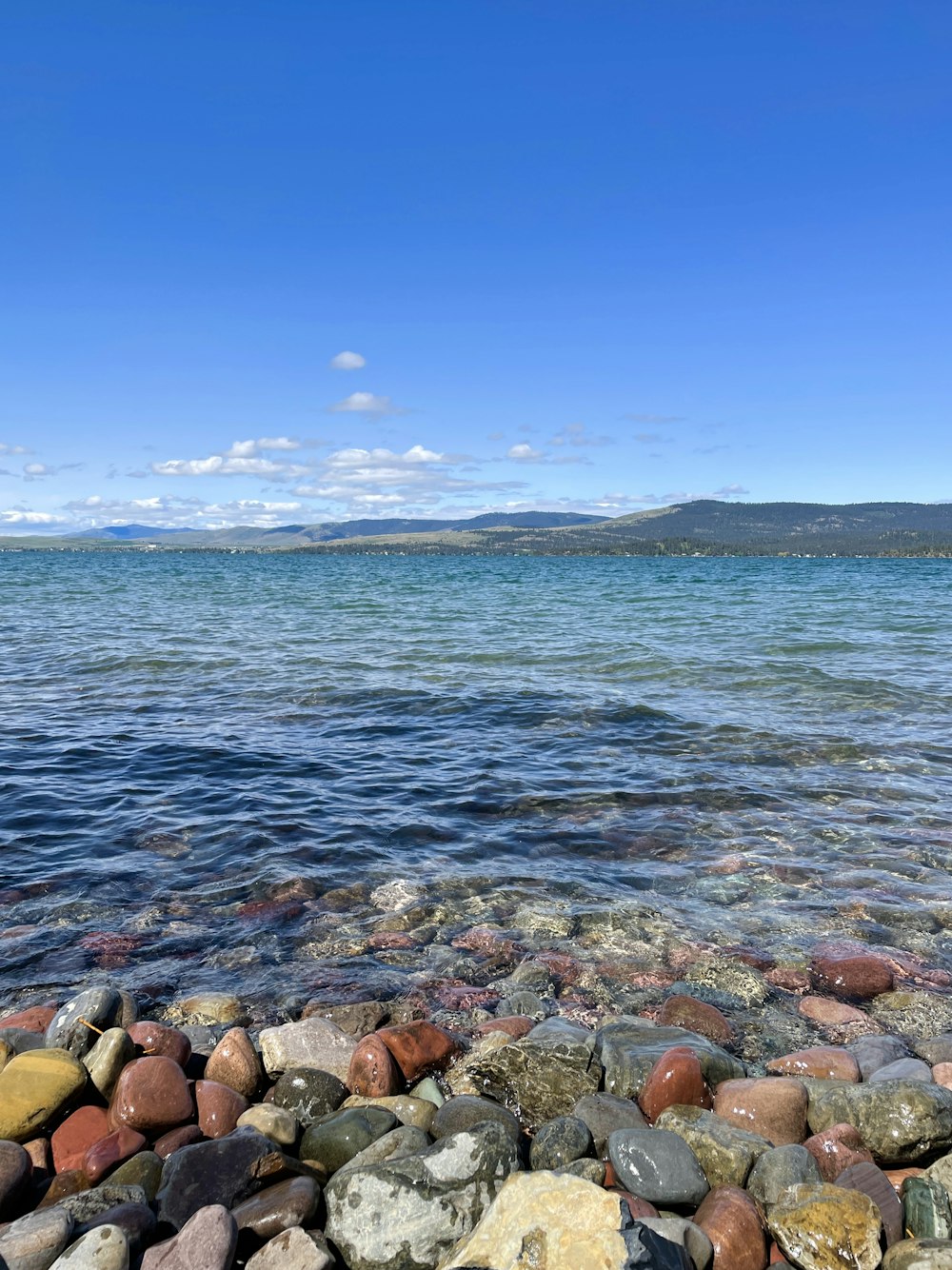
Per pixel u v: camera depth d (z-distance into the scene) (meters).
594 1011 2.30
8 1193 1.59
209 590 20.19
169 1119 1.80
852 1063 2.01
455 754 4.70
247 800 3.90
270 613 13.42
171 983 2.41
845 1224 1.53
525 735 5.12
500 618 12.67
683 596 18.64
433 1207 1.57
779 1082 1.88
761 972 2.50
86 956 2.54
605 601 16.91
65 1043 1.99
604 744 4.91
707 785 4.16
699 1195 1.64
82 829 3.52
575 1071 1.96
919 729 5.27
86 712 5.68
